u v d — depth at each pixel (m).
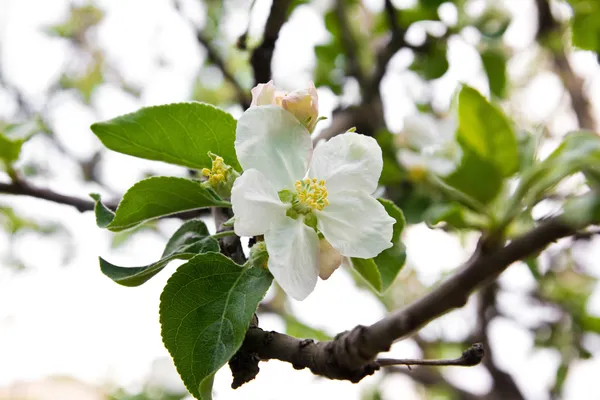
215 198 0.38
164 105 0.38
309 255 0.36
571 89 0.70
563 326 0.73
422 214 0.53
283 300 0.79
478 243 0.38
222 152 0.39
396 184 0.56
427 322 0.37
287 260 0.36
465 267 0.37
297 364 0.38
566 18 0.67
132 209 0.37
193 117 0.38
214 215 0.41
